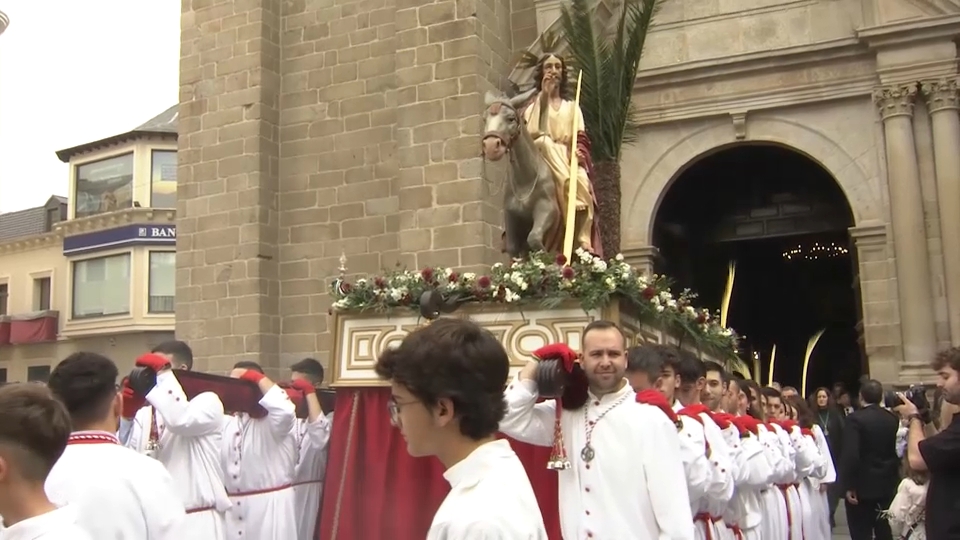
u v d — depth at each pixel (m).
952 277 13.07
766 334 23.56
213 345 15.88
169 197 35.12
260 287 15.66
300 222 16.12
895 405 9.96
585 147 8.02
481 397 2.50
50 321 36.19
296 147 16.33
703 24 14.93
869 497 10.53
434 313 6.37
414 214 14.33
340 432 6.75
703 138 14.98
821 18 14.26
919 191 13.43
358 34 16.08
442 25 14.49
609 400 4.71
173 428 5.51
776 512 7.91
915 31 13.41
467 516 2.26
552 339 6.31
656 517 4.41
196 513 5.70
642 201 15.18
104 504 3.49
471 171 14.02
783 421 8.88
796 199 17.95
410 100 14.59
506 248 7.88
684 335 8.40
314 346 15.72
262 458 7.20
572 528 4.61
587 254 6.52
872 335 13.66
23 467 2.65
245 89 16.16
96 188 36.00
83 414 3.81
